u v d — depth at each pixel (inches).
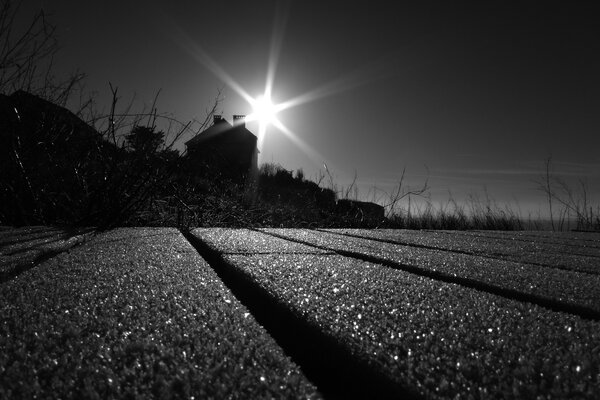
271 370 5.3
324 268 12.7
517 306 8.7
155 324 6.9
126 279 10.4
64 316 7.3
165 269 11.8
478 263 15.1
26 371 5.1
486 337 6.7
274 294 9.2
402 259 15.7
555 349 6.2
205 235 23.7
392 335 6.7
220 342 6.1
